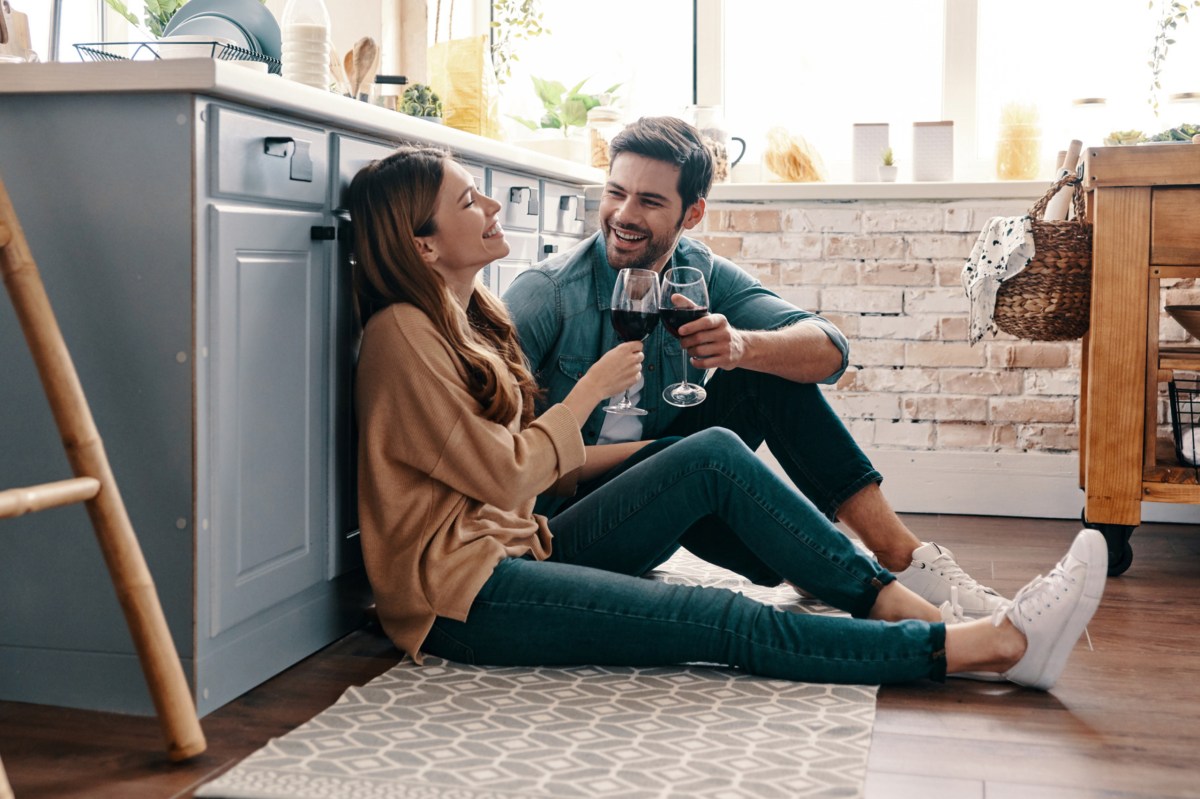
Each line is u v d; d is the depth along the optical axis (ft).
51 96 5.46
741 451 6.29
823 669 5.86
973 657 5.88
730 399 7.45
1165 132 10.30
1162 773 4.95
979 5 12.06
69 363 4.91
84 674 5.65
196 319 5.34
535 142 12.80
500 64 12.75
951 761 5.05
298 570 6.22
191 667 5.44
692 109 12.07
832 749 5.05
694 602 5.93
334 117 6.18
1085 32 11.85
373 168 6.28
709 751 5.01
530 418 6.68
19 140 5.52
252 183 5.66
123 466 5.47
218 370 5.46
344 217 6.54
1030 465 11.12
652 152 7.01
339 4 10.47
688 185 7.10
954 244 11.22
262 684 5.98
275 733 5.33
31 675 5.72
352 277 6.61
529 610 5.91
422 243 6.23
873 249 11.38
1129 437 8.81
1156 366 8.87
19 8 9.16
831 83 12.59
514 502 5.98
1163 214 8.84
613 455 7.11
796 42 12.62
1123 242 8.90
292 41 7.45
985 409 11.24
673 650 5.91
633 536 6.42
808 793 4.59
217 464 5.48
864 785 4.74
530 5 12.42
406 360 5.90
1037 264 9.32
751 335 6.84
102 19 10.07
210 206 5.40
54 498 4.65
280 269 5.93
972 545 9.76
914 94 12.42
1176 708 5.76
